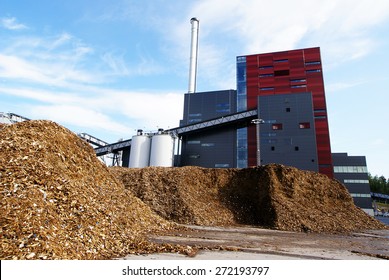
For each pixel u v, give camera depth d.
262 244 12.55
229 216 23.70
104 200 12.62
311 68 91.56
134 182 25.75
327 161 75.19
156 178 26.34
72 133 16.11
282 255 9.98
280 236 16.20
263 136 70.06
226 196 26.80
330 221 22.28
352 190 70.62
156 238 12.30
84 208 10.14
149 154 65.25
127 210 13.98
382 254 11.38
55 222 8.20
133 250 9.34
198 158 76.56
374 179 140.00
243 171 29.30
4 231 6.75
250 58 100.12
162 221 16.31
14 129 12.96
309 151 66.31
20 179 9.32
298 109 69.69
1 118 45.69
